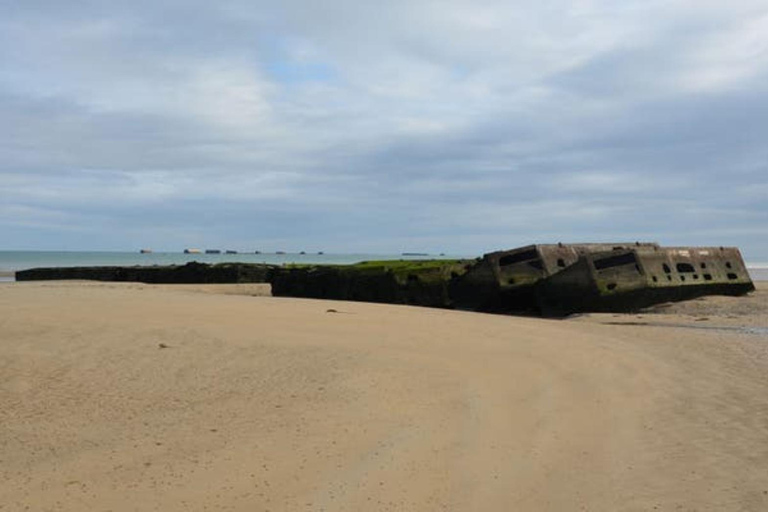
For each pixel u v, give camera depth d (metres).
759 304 25.02
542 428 7.47
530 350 13.02
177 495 5.45
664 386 9.84
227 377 9.80
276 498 5.39
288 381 9.62
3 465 6.14
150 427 7.34
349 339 13.65
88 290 26.22
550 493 5.59
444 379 10.00
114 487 5.62
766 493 5.64
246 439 6.90
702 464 6.34
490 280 24.73
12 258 132.38
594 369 11.09
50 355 10.77
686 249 26.94
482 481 5.82
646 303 24.25
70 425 7.40
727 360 12.10
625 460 6.44
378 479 5.81
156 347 11.66
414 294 25.86
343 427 7.34
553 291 23.95
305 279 28.67
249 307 19.84
